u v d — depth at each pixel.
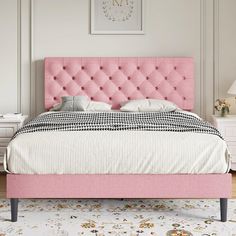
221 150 2.84
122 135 2.90
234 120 4.24
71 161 2.82
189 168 2.82
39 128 3.04
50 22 4.73
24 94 4.79
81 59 4.68
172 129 3.02
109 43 4.77
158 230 2.70
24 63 4.77
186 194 2.85
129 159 2.83
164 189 2.85
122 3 4.74
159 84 4.68
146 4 4.75
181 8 4.75
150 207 3.19
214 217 2.95
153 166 2.83
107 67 4.66
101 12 4.74
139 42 4.77
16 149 2.83
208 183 2.84
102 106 4.39
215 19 4.75
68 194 2.85
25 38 4.75
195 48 4.78
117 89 4.69
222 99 4.78
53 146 2.84
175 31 4.77
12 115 4.32
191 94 4.68
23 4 4.72
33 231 2.67
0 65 4.75
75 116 3.52
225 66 4.79
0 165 4.40
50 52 4.75
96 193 2.85
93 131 2.98
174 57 4.72
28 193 2.83
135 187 2.85
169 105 4.36
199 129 3.03
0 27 4.73
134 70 4.68
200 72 4.79
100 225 2.79
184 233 2.64
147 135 2.90
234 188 3.74
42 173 2.83
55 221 2.86
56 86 4.65
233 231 2.68
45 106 4.66
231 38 4.77
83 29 4.75
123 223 2.83
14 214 2.85
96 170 2.84
